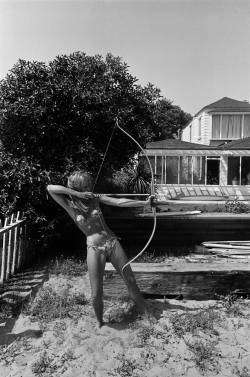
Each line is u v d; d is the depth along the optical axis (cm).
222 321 486
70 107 775
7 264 655
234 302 542
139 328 465
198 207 1814
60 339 443
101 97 780
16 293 592
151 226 1034
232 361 401
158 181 2177
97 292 457
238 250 822
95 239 455
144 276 547
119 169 980
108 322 483
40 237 792
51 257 815
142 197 1424
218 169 2206
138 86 867
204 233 1015
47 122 762
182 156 2184
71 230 912
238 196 2114
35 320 493
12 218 686
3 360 405
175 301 552
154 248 898
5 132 789
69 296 571
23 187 745
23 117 748
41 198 753
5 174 729
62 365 392
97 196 472
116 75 835
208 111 2647
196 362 395
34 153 778
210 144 2645
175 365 393
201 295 555
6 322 493
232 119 2628
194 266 576
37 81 776
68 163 755
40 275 686
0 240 624
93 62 834
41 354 411
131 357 406
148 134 859
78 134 815
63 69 814
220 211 1819
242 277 555
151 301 549
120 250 468
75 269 711
